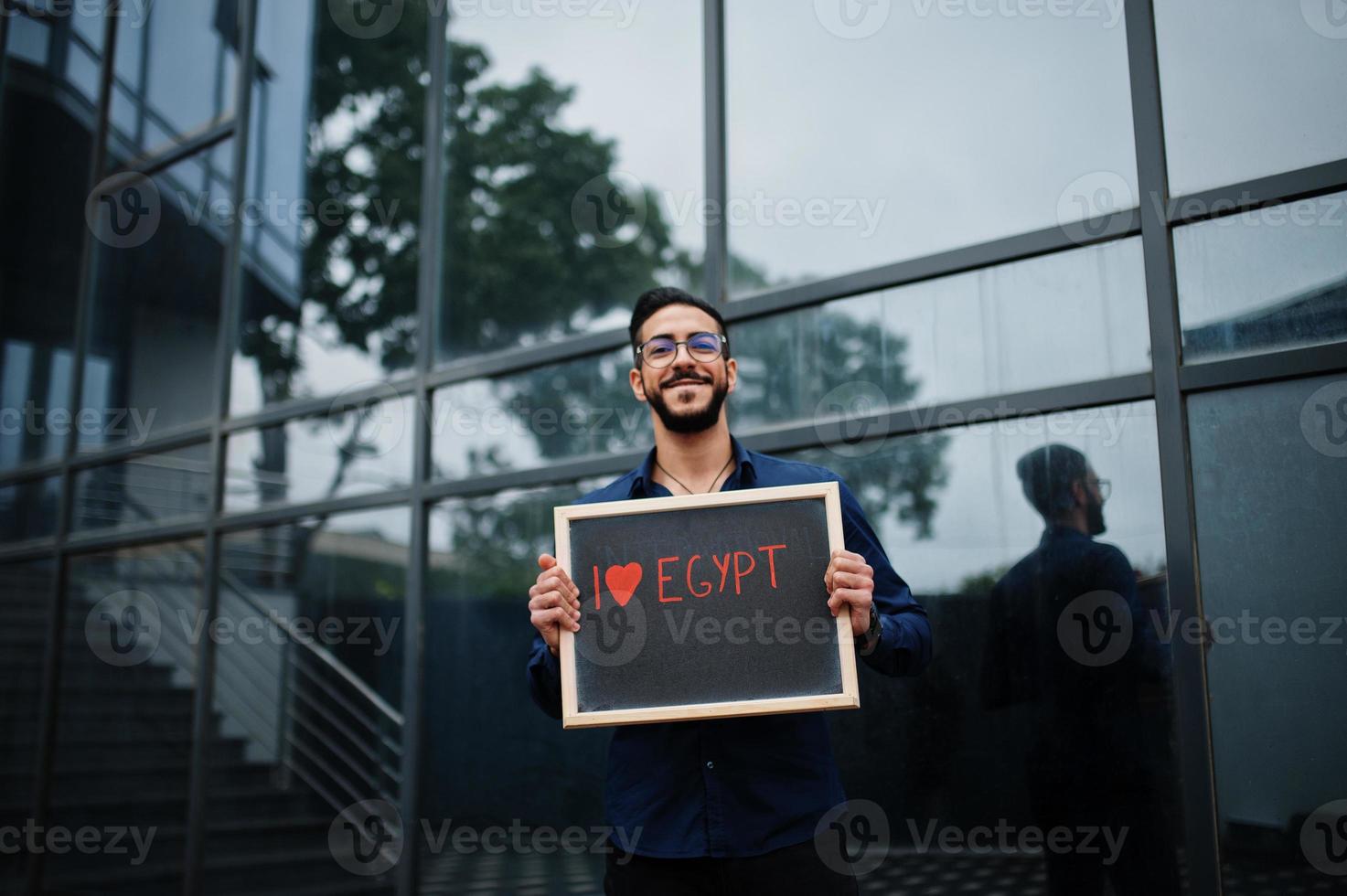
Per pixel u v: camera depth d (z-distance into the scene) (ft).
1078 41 9.33
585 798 10.76
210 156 16.42
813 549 6.99
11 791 16.81
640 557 7.11
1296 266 7.95
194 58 17.07
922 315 9.73
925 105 10.16
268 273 15.19
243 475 14.73
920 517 9.41
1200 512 8.05
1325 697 7.41
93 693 15.98
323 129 15.14
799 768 6.93
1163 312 8.35
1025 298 9.16
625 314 12.03
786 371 10.52
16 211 19.24
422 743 12.11
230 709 14.10
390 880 12.01
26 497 17.94
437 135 13.83
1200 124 8.51
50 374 18.01
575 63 13.09
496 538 12.11
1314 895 7.26
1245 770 7.62
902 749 9.14
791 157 10.95
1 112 19.61
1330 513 7.57
